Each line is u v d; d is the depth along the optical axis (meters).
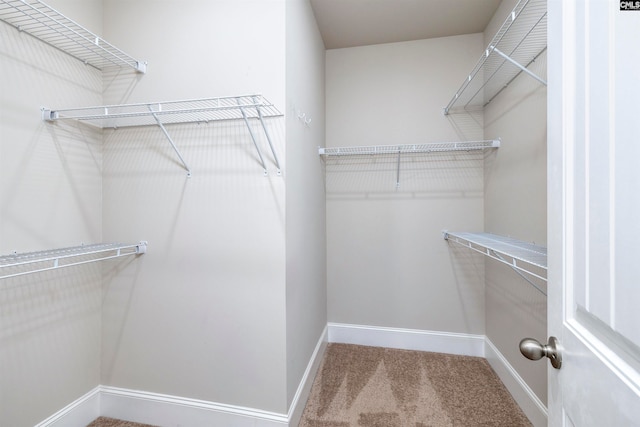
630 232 0.37
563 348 0.54
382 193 2.28
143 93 1.45
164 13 1.42
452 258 2.17
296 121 1.48
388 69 2.26
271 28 1.31
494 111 1.90
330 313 2.34
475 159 2.13
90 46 1.37
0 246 1.10
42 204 1.24
